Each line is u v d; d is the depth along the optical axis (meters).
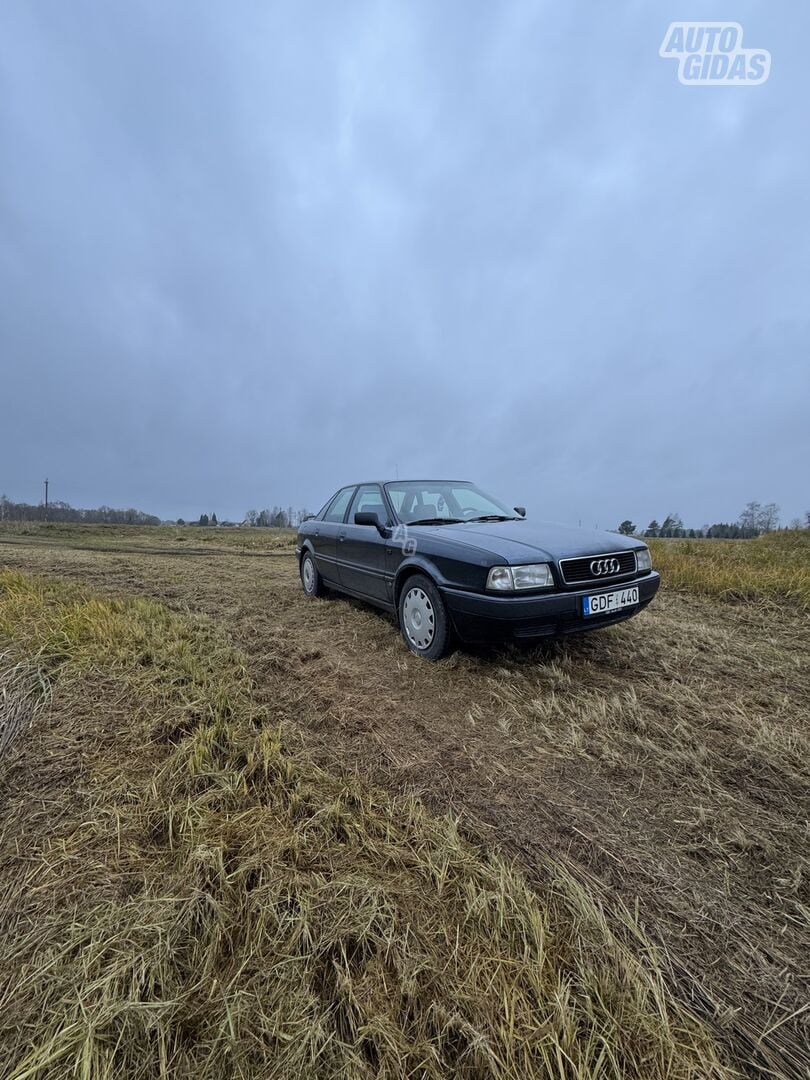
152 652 3.14
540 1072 1.04
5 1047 1.08
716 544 9.47
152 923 1.33
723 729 2.50
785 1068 1.06
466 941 1.31
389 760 2.21
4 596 4.24
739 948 1.33
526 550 3.01
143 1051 1.08
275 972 1.23
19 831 1.73
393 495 4.41
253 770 2.02
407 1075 1.03
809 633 4.05
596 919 1.36
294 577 7.20
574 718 2.61
